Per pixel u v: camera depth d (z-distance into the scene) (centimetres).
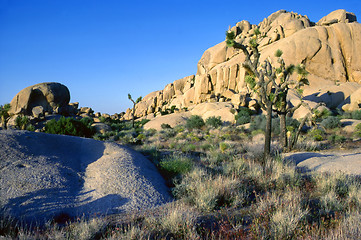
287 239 392
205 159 1184
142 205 599
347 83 5219
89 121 4059
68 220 509
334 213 491
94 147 954
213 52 7588
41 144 841
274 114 3034
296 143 1490
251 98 4400
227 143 1698
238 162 956
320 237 382
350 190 621
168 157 1179
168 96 7894
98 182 674
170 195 700
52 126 2195
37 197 555
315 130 2202
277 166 853
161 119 4122
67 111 5012
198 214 512
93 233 422
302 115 3253
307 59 5931
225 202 598
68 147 903
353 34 6238
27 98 4500
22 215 486
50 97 4778
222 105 4278
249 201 607
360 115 3034
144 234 412
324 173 789
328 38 6266
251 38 910
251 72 996
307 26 7150
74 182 673
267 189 682
